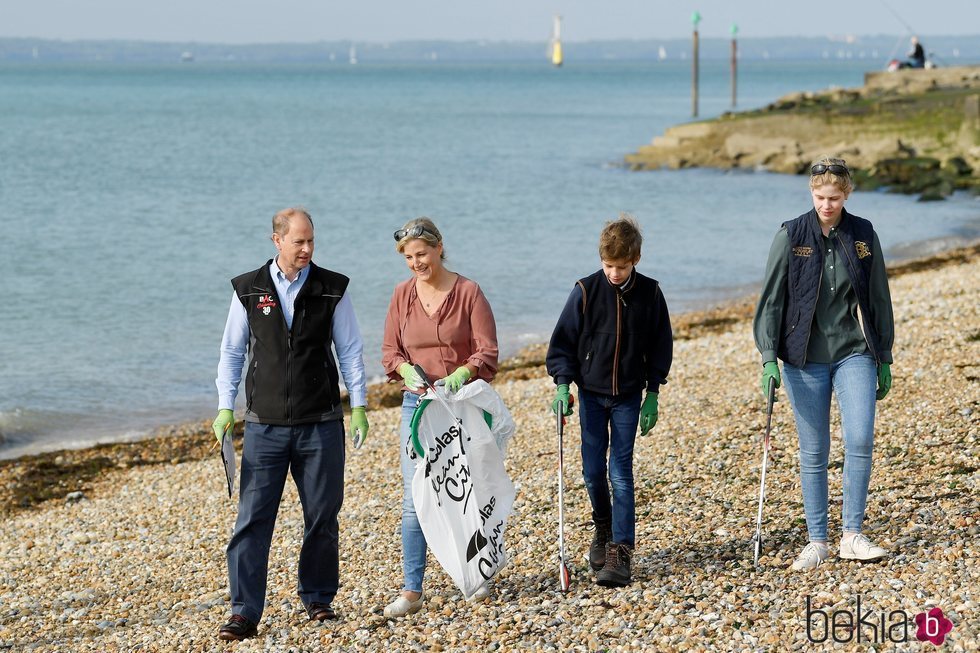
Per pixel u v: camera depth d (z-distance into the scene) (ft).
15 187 217.15
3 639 36.50
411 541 32.04
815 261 30.17
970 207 180.65
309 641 30.73
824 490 31.71
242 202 198.70
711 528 37.27
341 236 157.28
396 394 78.69
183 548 46.44
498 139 345.10
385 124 420.77
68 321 104.12
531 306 108.17
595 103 587.27
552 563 35.78
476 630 30.04
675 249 142.72
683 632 27.84
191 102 611.88
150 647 32.68
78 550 47.96
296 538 44.24
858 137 250.37
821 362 30.76
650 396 31.48
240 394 80.59
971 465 39.91
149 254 143.74
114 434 71.92
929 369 58.80
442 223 169.27
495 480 31.65
